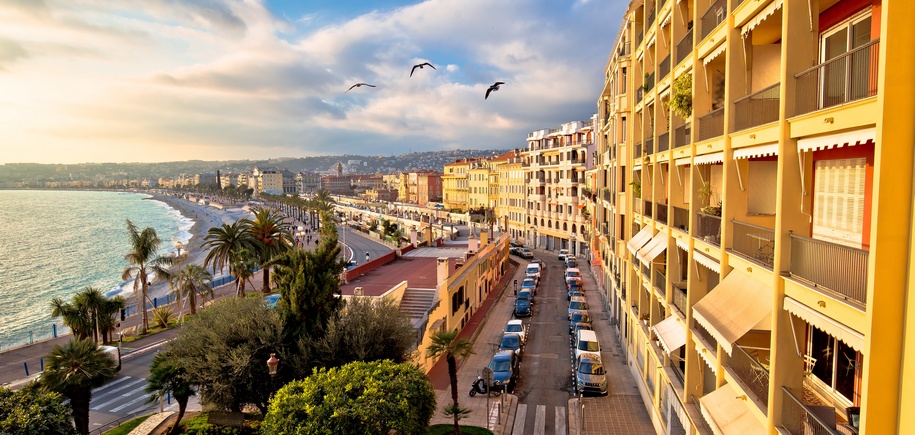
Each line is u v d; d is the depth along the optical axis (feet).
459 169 489.67
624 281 115.14
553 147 304.09
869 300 25.57
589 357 95.30
